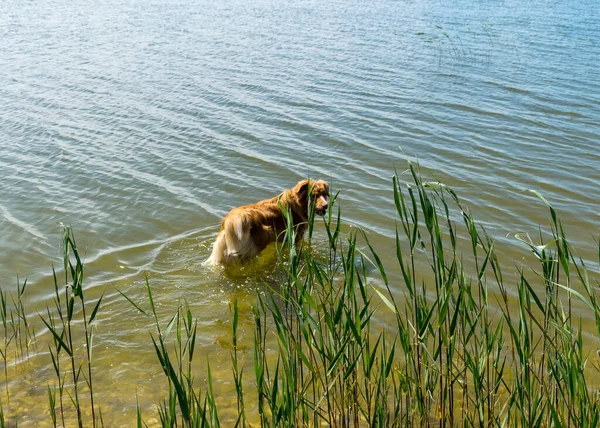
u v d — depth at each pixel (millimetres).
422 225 8406
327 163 10766
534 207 9000
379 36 22328
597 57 18844
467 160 10867
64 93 14961
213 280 7023
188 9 29719
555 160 10859
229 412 4926
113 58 18812
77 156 10961
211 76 16578
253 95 14781
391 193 9539
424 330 4121
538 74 16891
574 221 8547
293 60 18453
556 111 13711
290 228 4543
